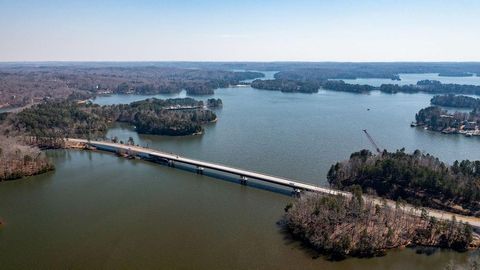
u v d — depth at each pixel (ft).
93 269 474.90
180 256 500.74
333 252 499.51
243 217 613.11
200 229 572.92
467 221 551.18
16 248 525.34
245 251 509.76
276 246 521.24
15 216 625.41
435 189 633.20
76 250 518.37
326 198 572.10
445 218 559.79
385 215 545.44
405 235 521.24
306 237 526.98
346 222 536.42
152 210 643.04
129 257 500.33
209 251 511.40
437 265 474.08
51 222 602.03
